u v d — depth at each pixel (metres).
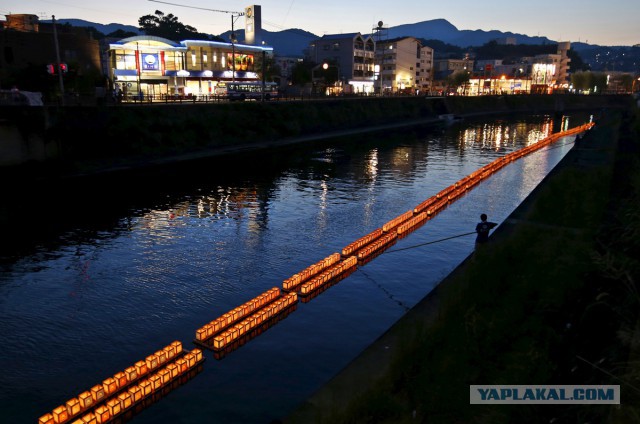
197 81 73.56
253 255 21.91
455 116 102.00
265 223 26.97
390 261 20.70
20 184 34.88
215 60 74.81
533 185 37.56
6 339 14.60
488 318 12.58
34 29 62.31
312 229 25.92
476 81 138.38
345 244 23.58
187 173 40.56
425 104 99.19
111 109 43.16
